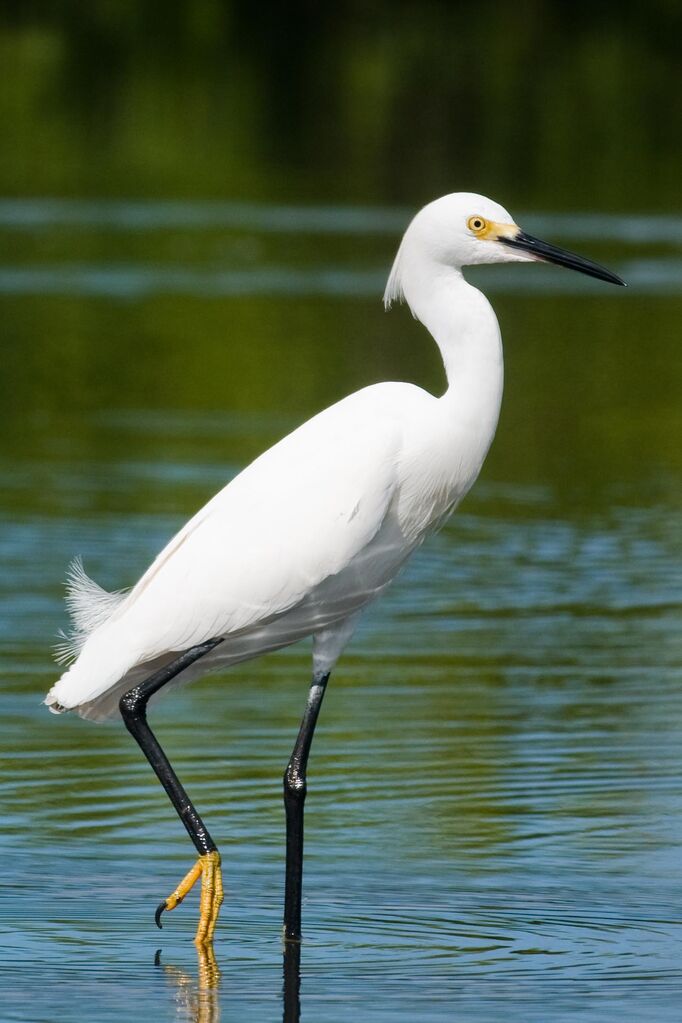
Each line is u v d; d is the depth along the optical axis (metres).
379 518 8.45
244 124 47.69
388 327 27.16
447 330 8.79
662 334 27.27
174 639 8.36
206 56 54.00
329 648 8.77
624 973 7.77
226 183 41.62
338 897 8.70
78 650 8.91
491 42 55.66
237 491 8.56
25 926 8.30
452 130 47.06
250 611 8.39
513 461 19.39
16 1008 7.38
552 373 24.38
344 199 39.72
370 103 49.66
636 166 43.53
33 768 10.45
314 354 25.16
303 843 9.01
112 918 8.41
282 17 57.16
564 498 17.70
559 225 36.56
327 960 7.93
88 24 56.06
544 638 13.07
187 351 25.39
